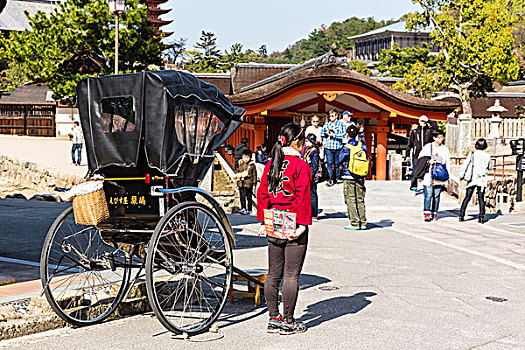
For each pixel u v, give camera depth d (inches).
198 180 270.8
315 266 382.0
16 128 2165.4
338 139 818.8
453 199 773.3
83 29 1573.6
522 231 541.0
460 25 1745.8
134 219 255.8
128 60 1657.2
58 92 1553.9
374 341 241.9
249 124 1050.7
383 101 955.3
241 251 427.2
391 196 765.9
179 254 260.7
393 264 391.9
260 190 254.4
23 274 328.8
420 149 700.0
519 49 2812.5
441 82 1686.8
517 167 690.8
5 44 1608.0
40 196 754.2
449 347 236.4
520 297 317.7
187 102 257.9
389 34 5196.9
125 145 253.1
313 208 576.7
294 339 243.4
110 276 322.3
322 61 927.0
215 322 265.7
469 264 398.3
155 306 232.7
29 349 224.1
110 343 234.1
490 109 1731.1
